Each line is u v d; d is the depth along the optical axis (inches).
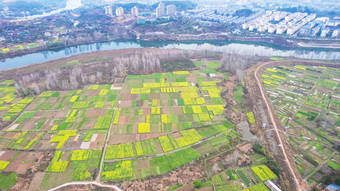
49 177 3257.9
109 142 3964.1
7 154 3688.5
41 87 5905.5
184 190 3068.4
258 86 6008.9
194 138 4087.1
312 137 4128.9
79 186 3122.5
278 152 3759.8
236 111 4992.6
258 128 4387.3
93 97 5408.5
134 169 3412.9
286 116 4756.4
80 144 3902.6
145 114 4778.5
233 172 3363.7
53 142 3946.9
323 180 3196.4
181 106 5078.7
